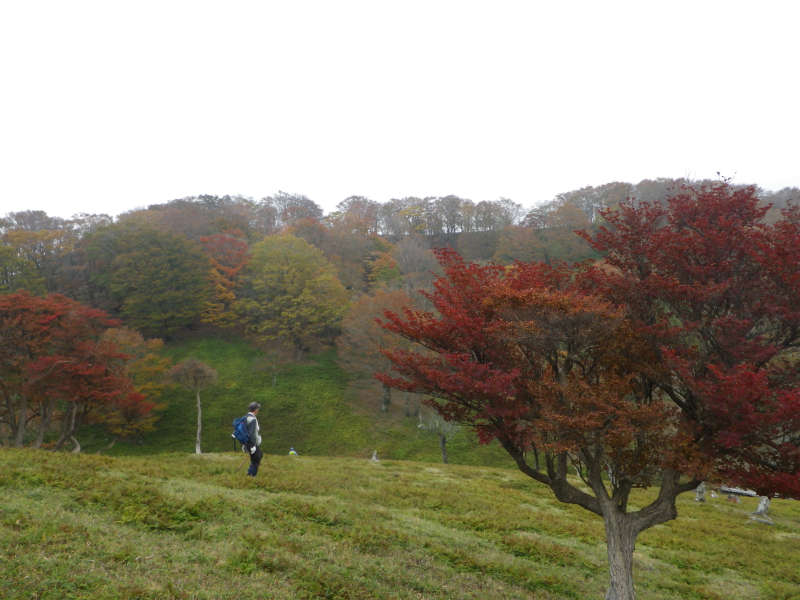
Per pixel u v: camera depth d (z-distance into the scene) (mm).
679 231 11406
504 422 10625
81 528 9141
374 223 125062
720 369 9711
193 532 10266
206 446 48062
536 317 9914
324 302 66375
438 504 18172
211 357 64688
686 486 11047
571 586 12094
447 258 12109
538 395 10234
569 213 93188
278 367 63000
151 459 18438
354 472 22344
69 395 30891
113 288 66812
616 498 11516
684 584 14086
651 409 9984
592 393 10133
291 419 53062
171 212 99188
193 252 73125
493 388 9688
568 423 9602
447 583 10656
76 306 34719
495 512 18281
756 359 9578
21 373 30844
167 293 66562
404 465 28891
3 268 66625
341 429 51812
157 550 8969
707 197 11492
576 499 11562
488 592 10625
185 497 12438
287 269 68500
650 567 15133
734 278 10500
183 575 8109
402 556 11625
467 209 120812
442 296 11836
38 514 9477
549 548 14500
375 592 9133
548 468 11742
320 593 8586
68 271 75188
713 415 9734
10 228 85125
